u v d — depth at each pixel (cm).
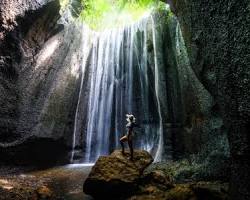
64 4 1719
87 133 1942
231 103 643
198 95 1238
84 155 1902
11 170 1473
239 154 622
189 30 953
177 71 1645
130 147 1002
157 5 1889
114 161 994
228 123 680
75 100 1905
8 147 1511
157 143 1866
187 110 1420
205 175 1047
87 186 968
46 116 1684
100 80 2058
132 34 2061
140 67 2003
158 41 1761
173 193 864
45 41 1681
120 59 2097
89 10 2070
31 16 1488
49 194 1016
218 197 802
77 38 1938
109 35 2144
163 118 1658
